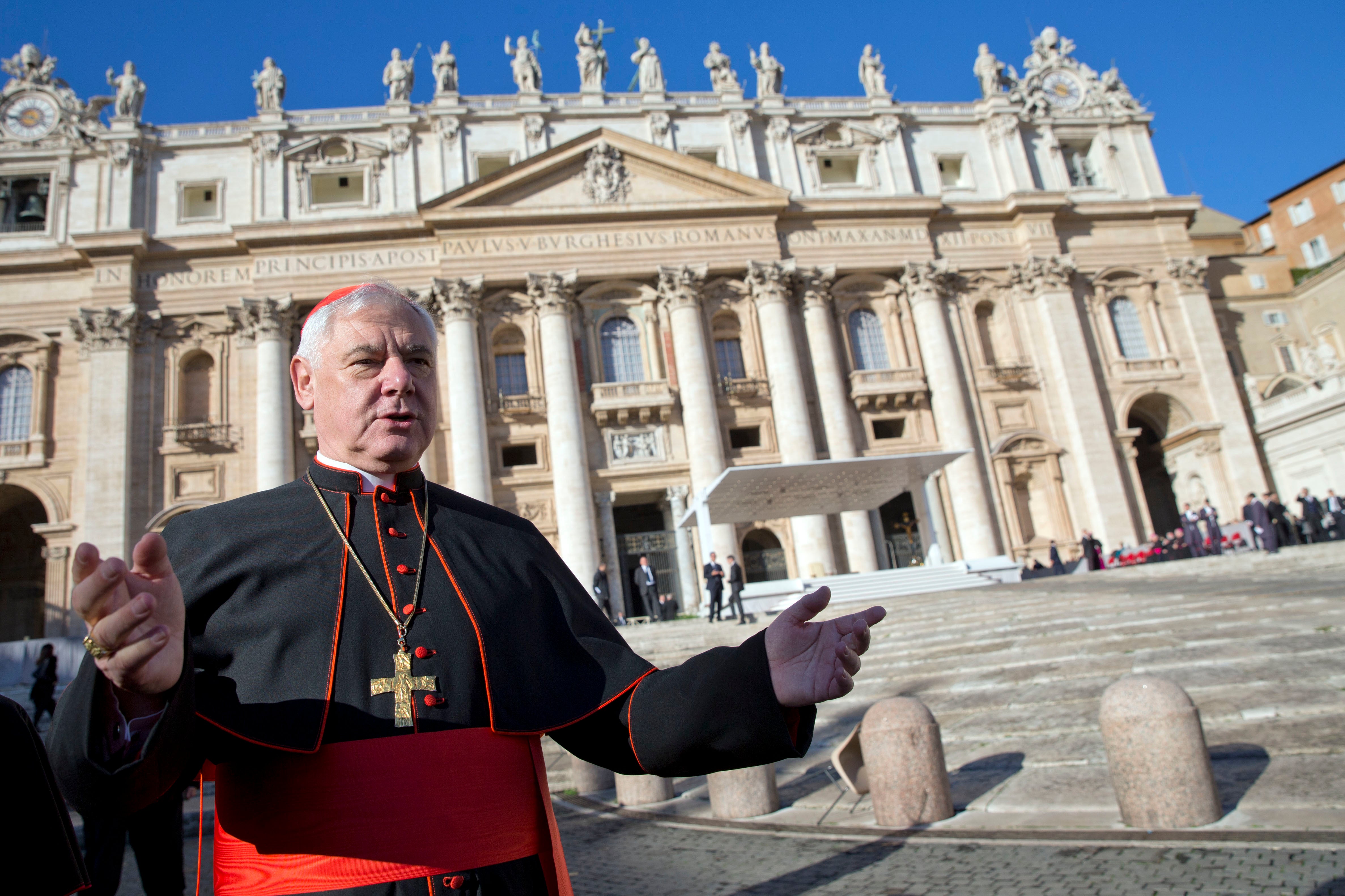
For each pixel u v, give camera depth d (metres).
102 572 1.37
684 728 1.75
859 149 41.38
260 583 1.97
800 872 6.44
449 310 35.25
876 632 17.89
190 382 35.06
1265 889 4.79
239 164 37.25
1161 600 16.41
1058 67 44.78
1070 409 38.41
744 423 37.00
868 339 39.50
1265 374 44.91
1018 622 16.64
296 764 1.78
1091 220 41.97
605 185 37.69
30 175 36.19
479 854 1.79
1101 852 5.85
